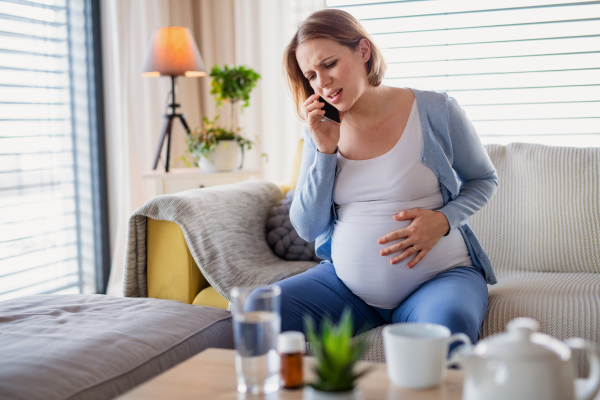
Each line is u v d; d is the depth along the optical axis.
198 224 1.65
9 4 2.67
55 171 2.95
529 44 2.85
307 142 1.56
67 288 3.03
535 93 2.87
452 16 2.95
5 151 2.66
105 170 3.17
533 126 2.88
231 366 0.89
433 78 3.02
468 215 1.42
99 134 3.12
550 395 0.62
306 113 1.42
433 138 1.39
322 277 1.43
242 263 1.70
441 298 1.17
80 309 1.46
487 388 0.64
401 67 3.05
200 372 0.87
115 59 3.03
